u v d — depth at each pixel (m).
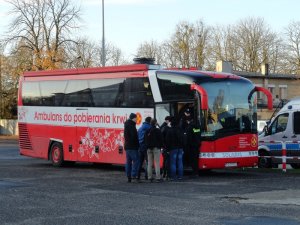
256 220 9.41
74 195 12.92
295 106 22.05
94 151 20.52
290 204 11.23
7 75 63.34
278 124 22.50
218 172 19.47
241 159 17.86
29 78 23.97
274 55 73.00
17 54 56.12
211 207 10.91
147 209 10.72
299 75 67.94
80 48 60.94
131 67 19.19
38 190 13.92
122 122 19.36
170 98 17.77
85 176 18.02
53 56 53.97
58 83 22.36
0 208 10.91
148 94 18.47
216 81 17.61
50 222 9.35
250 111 18.33
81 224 9.15
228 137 17.58
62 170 20.66
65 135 21.91
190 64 67.25
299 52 67.75
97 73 20.53
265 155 22.62
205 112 17.12
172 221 9.36
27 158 28.80
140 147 16.27
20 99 24.38
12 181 16.16
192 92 17.17
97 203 11.59
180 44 67.38
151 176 16.16
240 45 74.12
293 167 22.78
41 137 23.14
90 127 20.72
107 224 9.12
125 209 10.74
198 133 16.98
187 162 17.78
